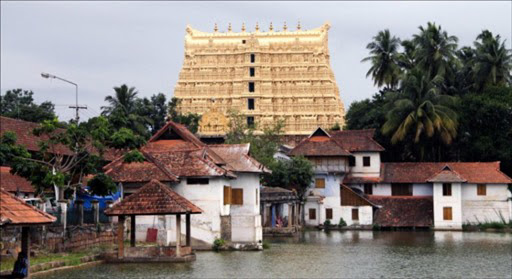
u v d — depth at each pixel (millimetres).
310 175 101250
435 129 112812
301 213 103000
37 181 55406
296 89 161000
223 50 163000
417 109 111875
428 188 106312
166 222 63812
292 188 101000
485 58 120188
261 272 50000
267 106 159500
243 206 69438
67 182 58719
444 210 101500
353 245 73188
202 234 64750
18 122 74000
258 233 67625
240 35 163500
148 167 64625
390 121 113750
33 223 39719
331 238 83938
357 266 54344
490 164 105688
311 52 161250
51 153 67438
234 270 50594
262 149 108062
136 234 63844
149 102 141875
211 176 64312
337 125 149750
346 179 108625
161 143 73125
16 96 153000
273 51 162375
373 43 132500
